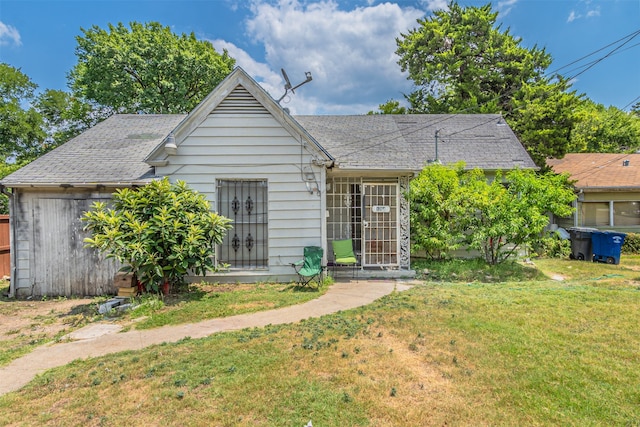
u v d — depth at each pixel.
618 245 10.13
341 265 8.67
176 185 6.77
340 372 3.19
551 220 14.64
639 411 2.55
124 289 6.21
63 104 22.86
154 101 18.81
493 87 21.08
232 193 7.59
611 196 13.62
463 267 8.81
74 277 7.02
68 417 2.60
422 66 22.44
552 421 2.46
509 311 4.93
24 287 6.96
